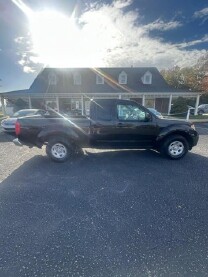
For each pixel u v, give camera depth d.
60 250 2.40
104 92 22.05
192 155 6.28
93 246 2.46
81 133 5.64
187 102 24.20
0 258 2.29
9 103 23.16
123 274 2.07
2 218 3.07
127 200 3.57
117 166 5.32
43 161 5.86
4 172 5.01
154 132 5.73
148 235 2.64
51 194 3.83
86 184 4.25
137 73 24.98
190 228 2.78
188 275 2.04
